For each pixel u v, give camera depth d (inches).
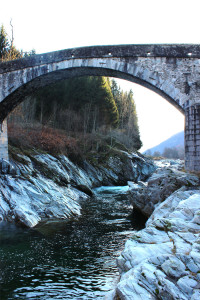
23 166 795.4
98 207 765.3
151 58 617.3
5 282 311.0
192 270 218.1
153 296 208.5
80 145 1519.4
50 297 281.6
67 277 327.6
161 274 220.4
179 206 373.1
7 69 738.8
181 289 202.5
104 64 647.1
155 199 589.0
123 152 1588.3
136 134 2439.7
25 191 661.3
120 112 2632.9
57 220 593.6
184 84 597.3
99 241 464.1
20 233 486.0
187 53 599.8
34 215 586.6
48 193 718.5
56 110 1795.0
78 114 1857.8
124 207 772.6
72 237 482.3
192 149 585.0
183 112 612.1
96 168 1398.9
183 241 269.7
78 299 277.9
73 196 849.5
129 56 629.9
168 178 575.2
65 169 1068.5
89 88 1939.0
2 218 559.5
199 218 311.3
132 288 217.5
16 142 941.8
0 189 623.8
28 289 297.0
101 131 1920.5
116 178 1444.4
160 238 299.6
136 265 256.4
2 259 373.1
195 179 513.0
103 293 290.0
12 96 757.9
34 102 1605.6
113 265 366.0
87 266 361.1
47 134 1294.3
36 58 713.0
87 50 661.3
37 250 410.6
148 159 1998.0
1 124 786.8
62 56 682.2
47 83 773.3
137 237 310.5
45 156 950.4
